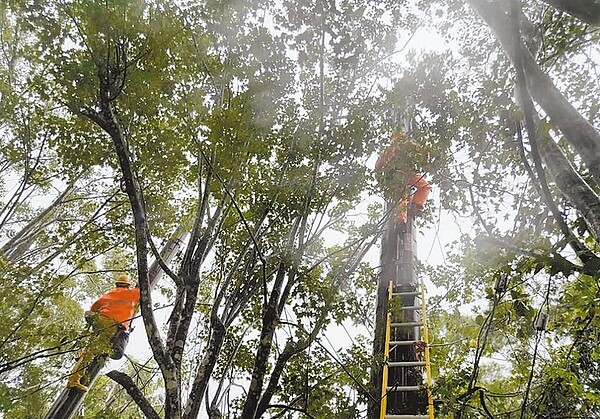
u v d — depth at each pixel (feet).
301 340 16.06
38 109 19.71
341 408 17.71
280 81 18.01
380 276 24.95
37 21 13.50
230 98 16.40
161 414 29.73
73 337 17.75
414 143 17.60
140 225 14.26
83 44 14.01
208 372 14.79
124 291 23.67
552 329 16.78
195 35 16.10
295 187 17.99
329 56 20.26
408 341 20.66
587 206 12.01
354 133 17.57
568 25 17.17
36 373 18.79
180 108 14.98
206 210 17.98
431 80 17.58
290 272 16.74
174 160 16.98
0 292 17.13
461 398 15.71
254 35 17.54
